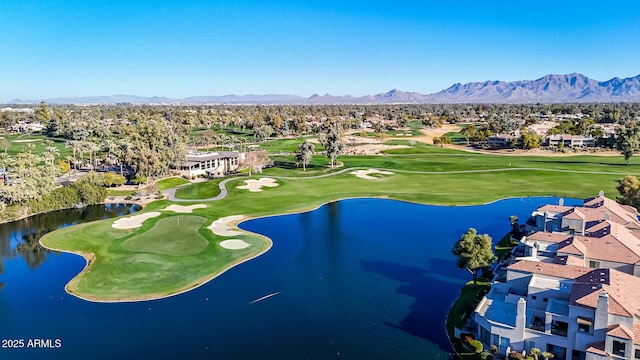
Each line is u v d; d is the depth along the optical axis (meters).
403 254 68.19
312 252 68.94
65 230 77.81
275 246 71.62
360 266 63.34
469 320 46.28
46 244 71.62
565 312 39.53
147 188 107.00
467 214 91.44
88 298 52.84
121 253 66.62
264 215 89.88
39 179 95.25
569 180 121.19
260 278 58.91
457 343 43.22
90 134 189.25
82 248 69.38
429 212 93.31
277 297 53.47
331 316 49.09
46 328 46.22
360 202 102.19
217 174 132.50
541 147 189.50
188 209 92.19
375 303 52.16
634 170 134.50
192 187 113.38
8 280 58.09
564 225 63.22
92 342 43.62
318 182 121.44
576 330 37.62
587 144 189.38
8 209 87.94
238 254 67.06
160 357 41.25
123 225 80.25
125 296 53.28
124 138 137.88
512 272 46.91
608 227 57.91
